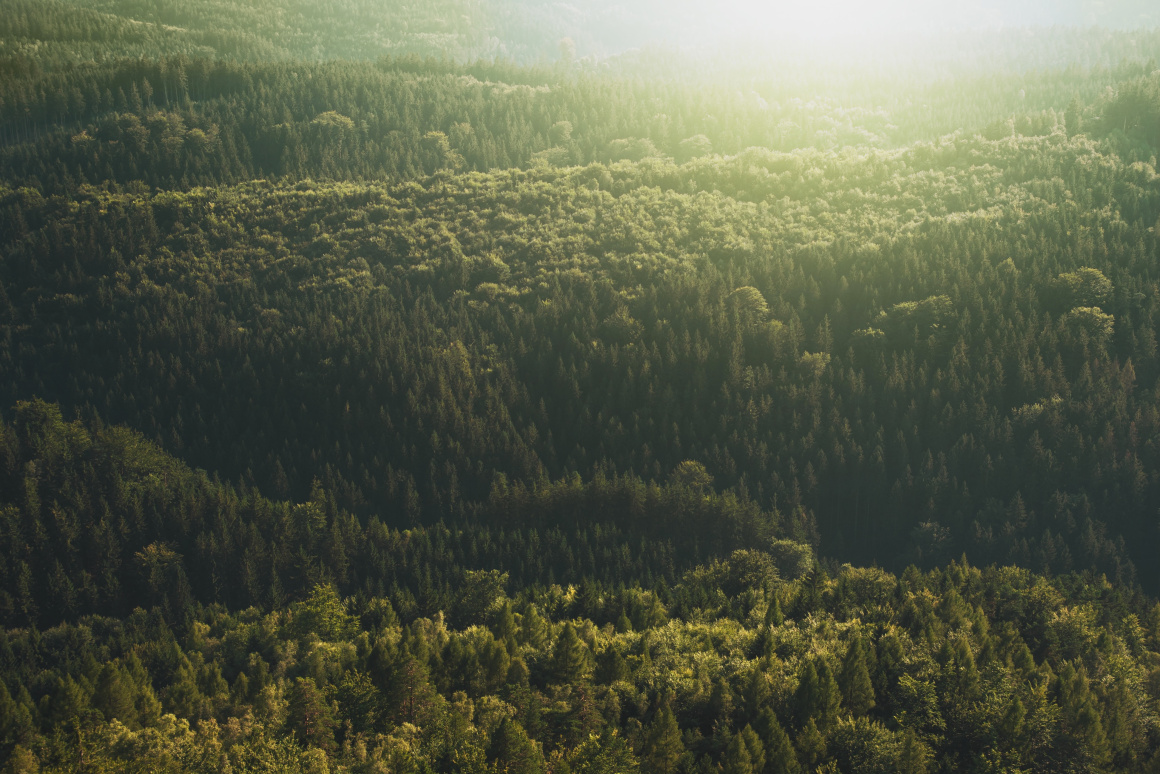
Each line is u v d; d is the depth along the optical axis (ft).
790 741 281.74
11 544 503.20
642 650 348.38
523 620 385.29
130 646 415.23
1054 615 384.88
